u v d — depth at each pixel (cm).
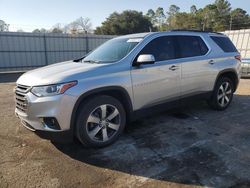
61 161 375
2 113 625
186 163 363
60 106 361
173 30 519
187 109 618
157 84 461
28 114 377
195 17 7812
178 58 498
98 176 336
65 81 366
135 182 322
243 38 1501
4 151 407
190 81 517
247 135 459
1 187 314
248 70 1234
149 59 418
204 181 320
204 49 555
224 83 602
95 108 394
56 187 314
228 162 363
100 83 391
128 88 423
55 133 370
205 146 415
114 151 402
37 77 389
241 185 311
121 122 427
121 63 423
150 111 466
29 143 436
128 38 495
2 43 1998
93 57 485
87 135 391
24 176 337
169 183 318
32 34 2116
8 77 1689
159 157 381
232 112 597
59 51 2280
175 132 475
